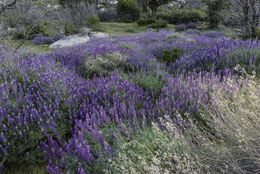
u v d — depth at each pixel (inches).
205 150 95.9
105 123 132.4
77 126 128.7
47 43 694.5
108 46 340.2
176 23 1370.6
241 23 440.1
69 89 168.6
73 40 636.7
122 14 1421.0
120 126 119.4
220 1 761.0
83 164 100.8
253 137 89.5
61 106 147.3
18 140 116.4
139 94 164.9
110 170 88.4
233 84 137.0
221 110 112.5
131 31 1060.5
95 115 139.6
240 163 86.5
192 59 235.1
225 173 84.8
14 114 126.0
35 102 149.1
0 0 276.2
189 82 163.5
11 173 105.1
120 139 112.6
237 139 90.8
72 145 110.1
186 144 95.7
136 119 131.7
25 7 475.2
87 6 977.5
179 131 108.4
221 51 240.2
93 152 108.9
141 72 216.8
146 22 1269.7
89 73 249.9
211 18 921.5
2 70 179.5
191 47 320.5
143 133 116.3
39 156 112.0
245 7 406.6
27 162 109.7
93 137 117.0
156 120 133.0
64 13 802.2
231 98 125.7
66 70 228.2
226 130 97.6
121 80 195.3
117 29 1098.1
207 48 274.5
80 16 850.8
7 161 111.2
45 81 170.2
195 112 133.6
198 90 141.0
